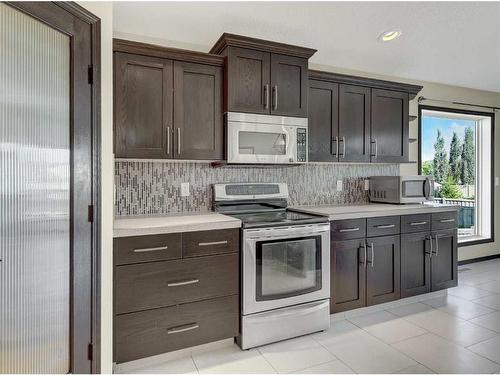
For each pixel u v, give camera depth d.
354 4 2.16
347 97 3.00
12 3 1.25
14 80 1.28
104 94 1.71
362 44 2.79
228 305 2.16
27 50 1.32
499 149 4.48
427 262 3.02
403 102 3.29
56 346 1.46
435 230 3.07
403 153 3.29
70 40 1.49
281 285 2.28
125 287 1.87
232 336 2.17
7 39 1.25
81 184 1.54
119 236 1.85
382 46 2.84
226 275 2.15
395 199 3.23
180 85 2.33
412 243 2.94
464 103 4.14
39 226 1.38
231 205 2.75
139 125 2.21
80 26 1.54
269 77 2.53
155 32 2.52
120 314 1.86
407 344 2.22
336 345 2.22
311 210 2.80
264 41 2.46
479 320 2.60
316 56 3.07
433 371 1.91
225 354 2.11
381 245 2.77
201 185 2.72
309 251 2.38
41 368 1.40
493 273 3.86
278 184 2.96
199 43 2.73
